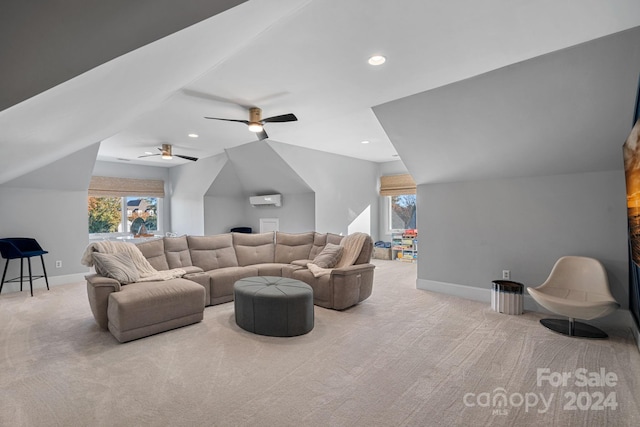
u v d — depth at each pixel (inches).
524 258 148.1
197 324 127.5
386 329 121.0
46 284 187.2
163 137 190.5
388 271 237.5
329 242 181.3
